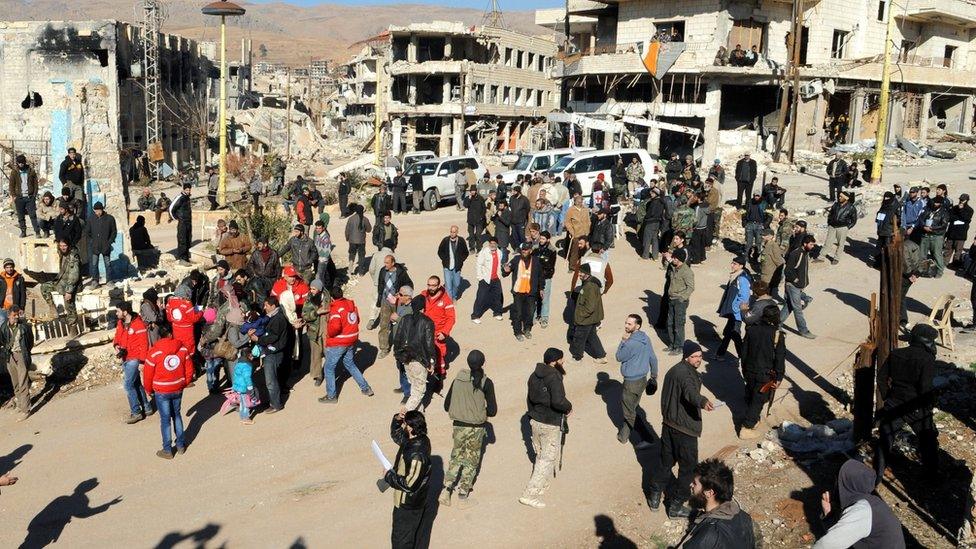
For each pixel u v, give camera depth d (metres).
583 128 43.41
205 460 9.96
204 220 24.59
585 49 53.50
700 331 14.46
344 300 11.34
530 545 7.98
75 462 10.01
